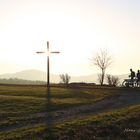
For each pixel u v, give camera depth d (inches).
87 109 1878.7
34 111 1807.3
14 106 1948.8
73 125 1304.1
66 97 2474.2
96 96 2527.1
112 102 2178.9
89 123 1342.3
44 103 2076.8
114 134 1215.6
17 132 1247.5
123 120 1406.3
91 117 1514.5
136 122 1407.5
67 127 1270.9
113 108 1902.1
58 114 1710.1
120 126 1309.1
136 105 1953.7
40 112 1790.1
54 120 1520.7
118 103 2127.2
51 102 2113.7
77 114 1699.1
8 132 1264.8
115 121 1379.2
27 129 1294.3
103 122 1358.3
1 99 2197.3
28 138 1126.4
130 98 2363.4
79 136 1154.7
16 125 1443.2
